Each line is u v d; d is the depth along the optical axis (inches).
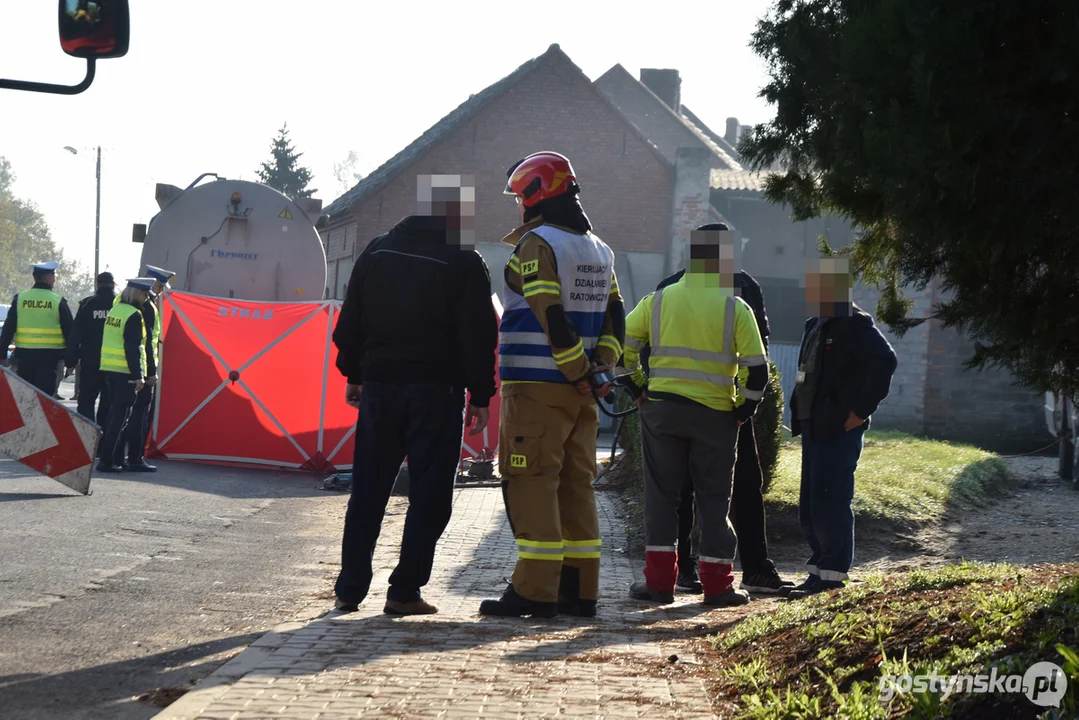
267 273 812.0
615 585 366.6
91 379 701.3
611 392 283.3
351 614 274.4
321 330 709.9
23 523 426.3
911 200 195.6
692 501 367.9
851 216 233.8
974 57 188.9
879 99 200.2
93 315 699.4
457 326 279.0
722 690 201.8
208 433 711.7
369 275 279.1
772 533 479.5
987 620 187.2
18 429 510.0
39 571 335.9
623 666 217.2
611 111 1644.9
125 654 244.2
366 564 279.9
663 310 326.3
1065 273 201.8
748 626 246.1
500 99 1621.6
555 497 282.0
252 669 205.8
